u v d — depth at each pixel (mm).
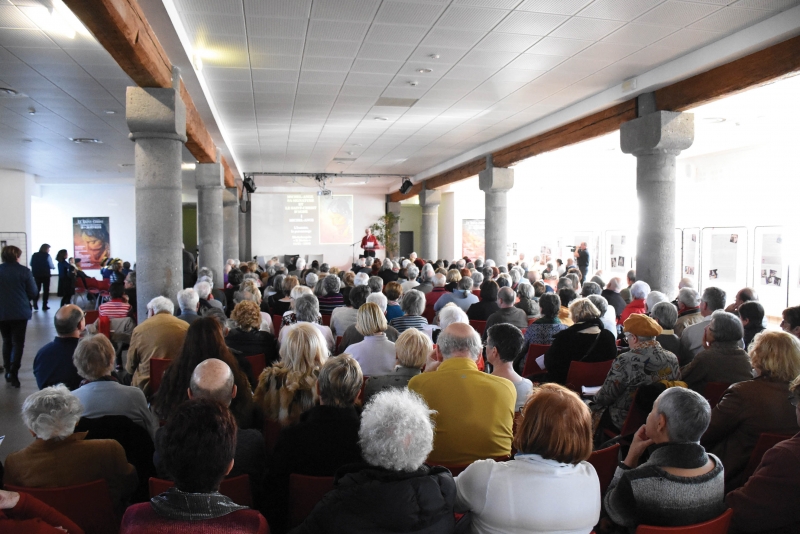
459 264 11867
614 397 3162
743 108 8219
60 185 17406
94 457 2180
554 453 1632
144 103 5527
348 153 13969
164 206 5773
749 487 1905
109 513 2023
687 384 3277
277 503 2156
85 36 5246
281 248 21297
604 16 5250
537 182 18109
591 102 8289
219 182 11250
